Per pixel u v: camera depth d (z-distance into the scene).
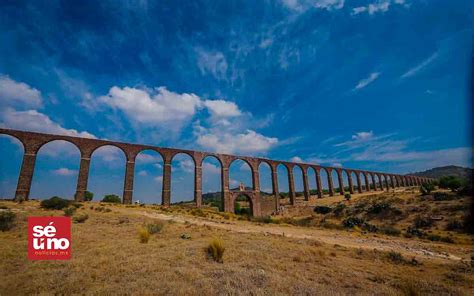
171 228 22.72
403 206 49.19
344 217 52.81
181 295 7.71
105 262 11.05
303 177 80.88
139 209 42.31
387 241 26.62
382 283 10.22
